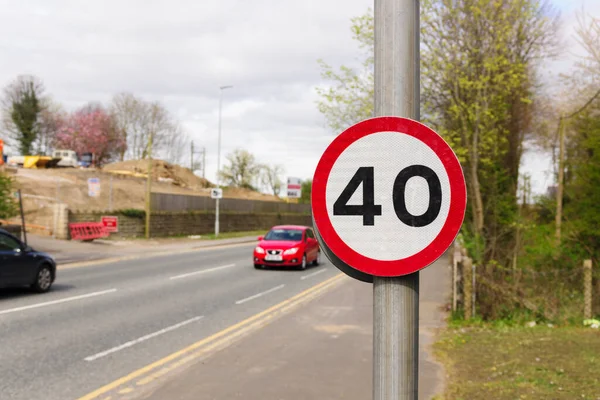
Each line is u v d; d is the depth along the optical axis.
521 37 16.97
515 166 20.11
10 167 47.62
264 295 13.71
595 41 16.81
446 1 15.91
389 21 2.22
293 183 85.44
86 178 51.69
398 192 2.25
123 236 33.69
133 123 89.88
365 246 2.27
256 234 48.38
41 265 12.96
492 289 9.80
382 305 2.25
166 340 8.64
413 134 2.23
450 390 5.76
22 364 7.13
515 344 7.86
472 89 15.94
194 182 77.75
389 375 2.19
